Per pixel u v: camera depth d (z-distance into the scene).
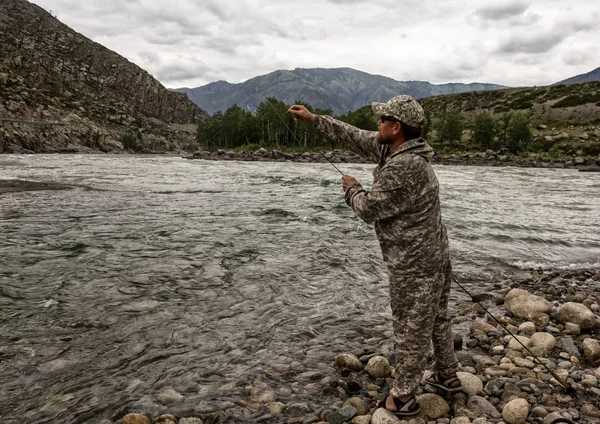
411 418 3.31
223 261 7.58
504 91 161.25
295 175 28.55
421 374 3.31
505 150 84.94
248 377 3.91
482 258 8.67
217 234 9.68
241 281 6.55
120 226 10.30
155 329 4.84
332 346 4.59
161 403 3.46
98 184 20.00
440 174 35.88
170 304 5.58
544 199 19.08
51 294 5.80
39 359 4.09
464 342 4.84
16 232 9.41
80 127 145.50
